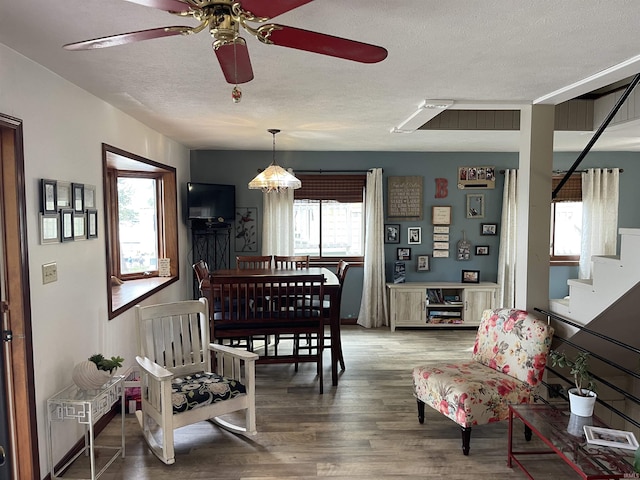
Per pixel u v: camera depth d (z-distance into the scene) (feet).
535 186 10.89
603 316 9.62
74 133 9.23
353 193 19.89
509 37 6.78
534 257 11.03
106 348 10.71
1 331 7.10
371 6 5.73
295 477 8.34
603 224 19.26
